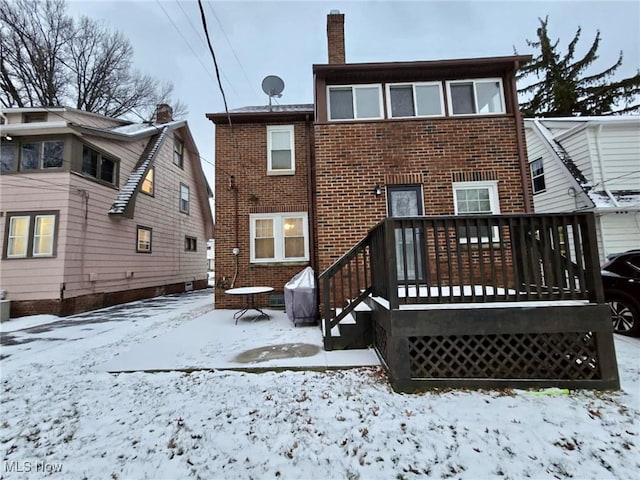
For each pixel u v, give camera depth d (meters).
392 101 6.66
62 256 8.43
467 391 3.19
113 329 6.70
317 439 2.40
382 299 4.11
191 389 3.34
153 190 12.90
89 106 18.44
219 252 8.73
